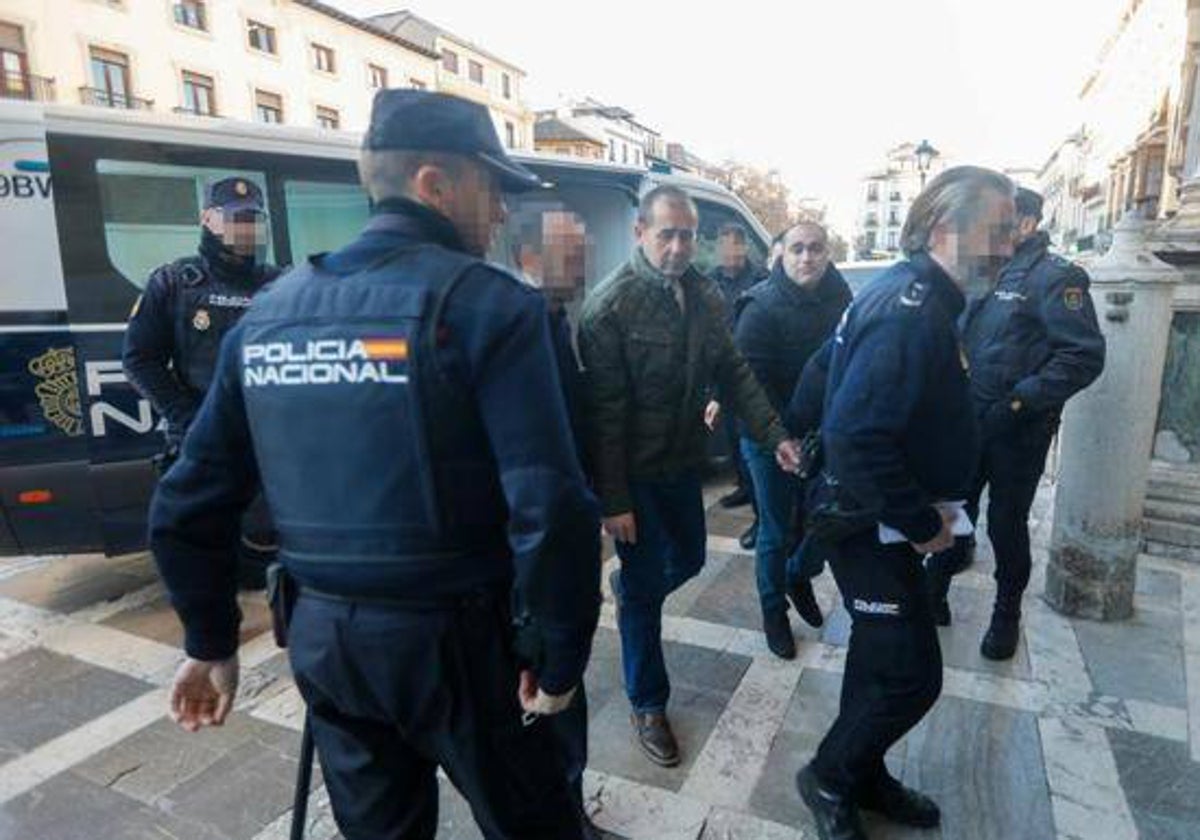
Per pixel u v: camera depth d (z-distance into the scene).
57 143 3.02
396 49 32.59
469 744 1.16
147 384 2.76
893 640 1.78
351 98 30.47
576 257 1.98
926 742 2.34
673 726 2.46
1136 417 2.90
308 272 1.18
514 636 1.15
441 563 1.10
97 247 3.12
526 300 1.11
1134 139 31.61
